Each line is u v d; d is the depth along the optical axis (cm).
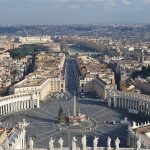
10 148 16888
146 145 19138
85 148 15838
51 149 15725
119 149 16162
